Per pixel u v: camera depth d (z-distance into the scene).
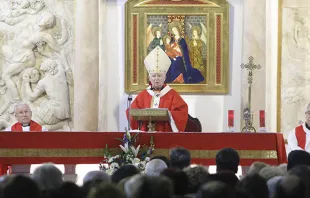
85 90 21.16
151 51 20.11
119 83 22.08
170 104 19.36
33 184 6.79
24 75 21.66
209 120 22.05
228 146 15.06
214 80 22.02
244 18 21.25
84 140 15.05
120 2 22.14
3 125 21.64
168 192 6.63
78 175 18.50
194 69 22.06
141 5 22.06
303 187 7.06
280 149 15.11
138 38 22.03
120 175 8.84
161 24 22.11
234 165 10.02
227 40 21.97
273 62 21.89
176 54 22.03
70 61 21.81
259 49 21.03
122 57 22.14
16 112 18.62
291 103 21.70
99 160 15.02
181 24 22.05
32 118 21.55
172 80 22.06
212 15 22.03
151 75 19.45
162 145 14.96
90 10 21.19
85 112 21.16
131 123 17.77
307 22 21.72
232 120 17.34
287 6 21.73
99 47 21.94
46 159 15.05
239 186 7.50
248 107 19.77
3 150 15.05
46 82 21.53
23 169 16.44
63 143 15.06
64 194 6.99
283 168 10.04
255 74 21.02
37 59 21.83
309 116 18.36
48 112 21.44
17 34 21.73
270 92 21.89
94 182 7.68
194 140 15.00
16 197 6.68
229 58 22.05
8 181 7.02
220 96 22.03
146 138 14.95
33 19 21.77
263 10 21.09
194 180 8.33
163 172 8.03
